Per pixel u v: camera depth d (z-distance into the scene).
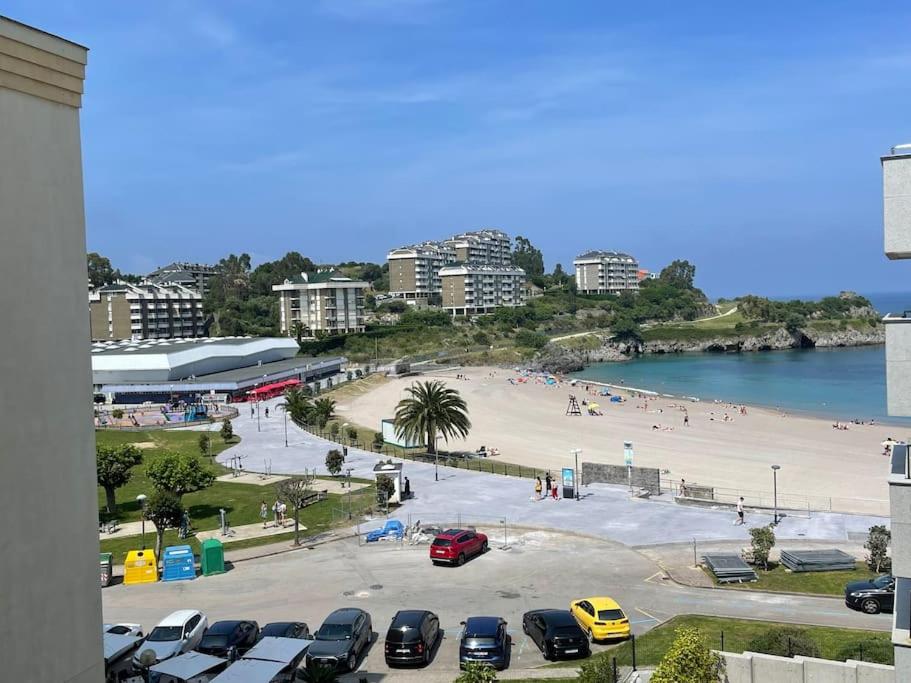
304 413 92.75
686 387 158.00
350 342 196.88
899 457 17.61
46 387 12.73
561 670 25.48
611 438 92.88
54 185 12.85
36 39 12.34
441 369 172.12
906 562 16.61
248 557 40.25
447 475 59.41
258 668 22.73
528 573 36.38
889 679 21.17
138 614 32.31
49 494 12.81
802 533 41.88
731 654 22.59
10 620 12.12
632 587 34.09
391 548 41.28
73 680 13.32
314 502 52.34
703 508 47.78
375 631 29.61
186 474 45.88
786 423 106.81
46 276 12.70
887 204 16.78
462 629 29.61
